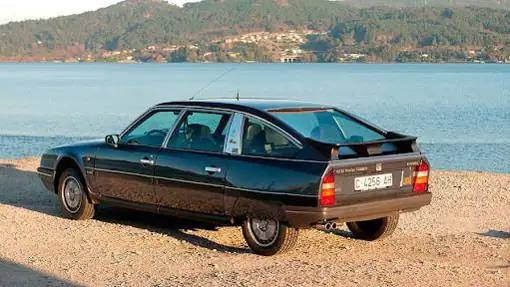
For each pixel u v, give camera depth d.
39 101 65.44
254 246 8.28
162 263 7.93
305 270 7.54
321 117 8.58
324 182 7.67
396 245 8.80
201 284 7.03
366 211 7.96
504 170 24.70
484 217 10.59
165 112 9.23
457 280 7.21
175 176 8.76
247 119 8.41
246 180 8.15
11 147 31.59
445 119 45.34
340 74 154.25
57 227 9.60
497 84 101.62
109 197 9.59
